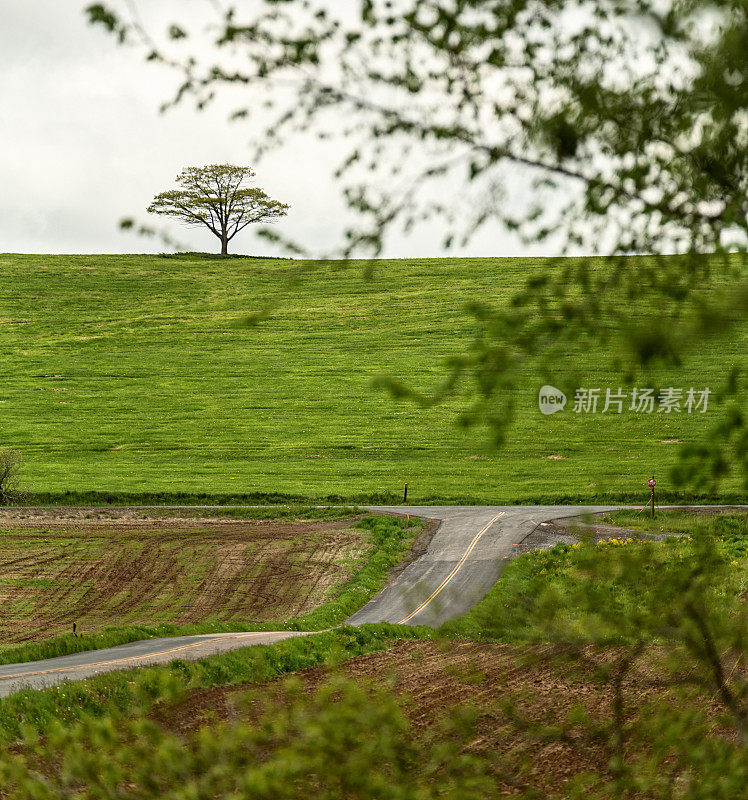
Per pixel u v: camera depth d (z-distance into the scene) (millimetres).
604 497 49625
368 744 3471
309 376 84875
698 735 3482
